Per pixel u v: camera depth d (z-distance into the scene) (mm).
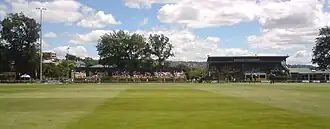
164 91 59250
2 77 135125
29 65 141875
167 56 174375
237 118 22156
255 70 169625
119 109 27812
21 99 39125
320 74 176750
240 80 151250
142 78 149250
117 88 73312
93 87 80000
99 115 23766
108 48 169250
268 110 26844
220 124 19719
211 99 39031
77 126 18969
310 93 51594
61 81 132250
